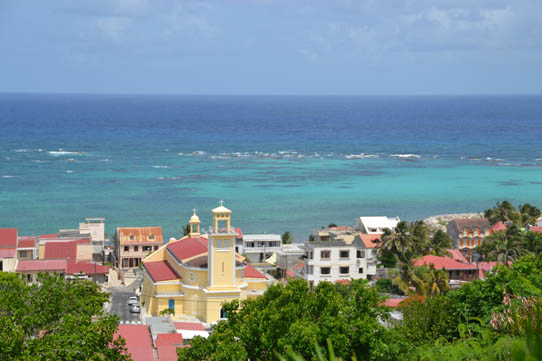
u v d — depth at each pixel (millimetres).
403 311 57688
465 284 53969
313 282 117625
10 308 56469
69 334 52281
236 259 110750
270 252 142500
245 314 56969
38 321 54781
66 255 126188
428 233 140750
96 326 53062
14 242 117688
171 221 189375
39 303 57781
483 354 32094
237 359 48156
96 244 147000
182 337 79375
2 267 110438
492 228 157500
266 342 49406
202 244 110062
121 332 76938
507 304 47875
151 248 143875
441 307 53500
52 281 59719
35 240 132875
